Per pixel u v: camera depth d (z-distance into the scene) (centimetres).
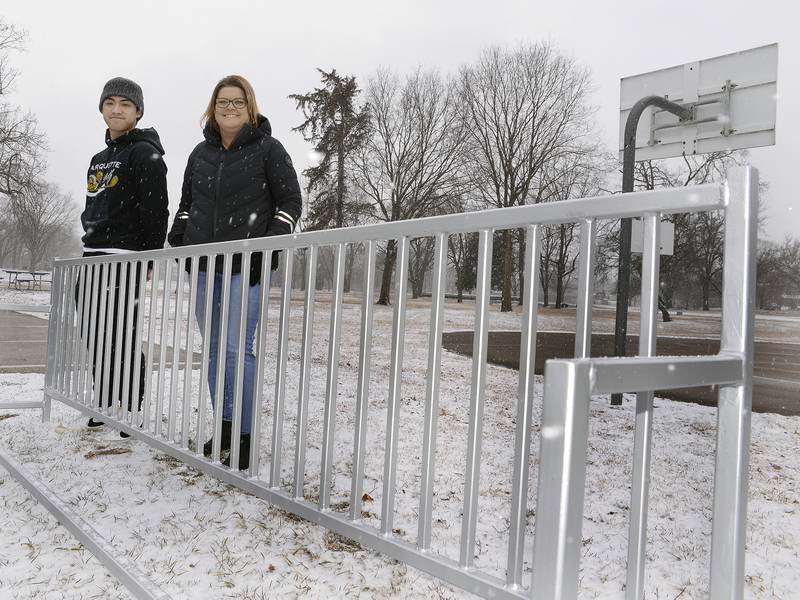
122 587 167
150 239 357
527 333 125
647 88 711
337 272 180
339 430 389
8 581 170
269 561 183
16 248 5691
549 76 2703
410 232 154
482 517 237
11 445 314
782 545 230
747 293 93
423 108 2908
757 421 570
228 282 228
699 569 197
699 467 347
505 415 471
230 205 296
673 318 2402
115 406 302
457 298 3120
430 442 149
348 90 3091
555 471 65
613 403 562
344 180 3028
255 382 211
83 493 242
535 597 66
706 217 2336
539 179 2761
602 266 2331
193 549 190
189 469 278
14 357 800
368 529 164
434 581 172
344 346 988
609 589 178
